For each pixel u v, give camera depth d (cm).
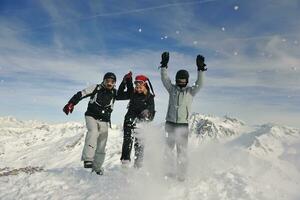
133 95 447
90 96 445
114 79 438
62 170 497
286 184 386
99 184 409
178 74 411
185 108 405
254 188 357
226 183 375
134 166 429
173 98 410
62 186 421
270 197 339
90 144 435
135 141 434
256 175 408
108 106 445
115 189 382
